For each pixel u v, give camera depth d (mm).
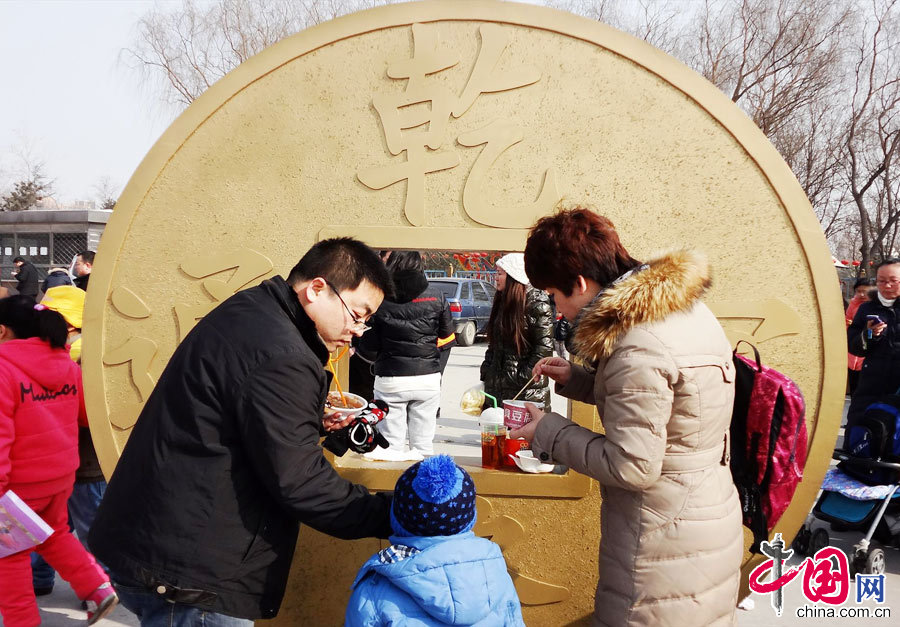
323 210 2588
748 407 1978
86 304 2617
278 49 2580
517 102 2547
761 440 1950
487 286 14555
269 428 1521
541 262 1832
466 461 2922
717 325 1763
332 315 1729
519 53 2543
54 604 3217
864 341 4328
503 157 2551
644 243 2527
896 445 3619
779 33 15094
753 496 1987
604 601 1767
